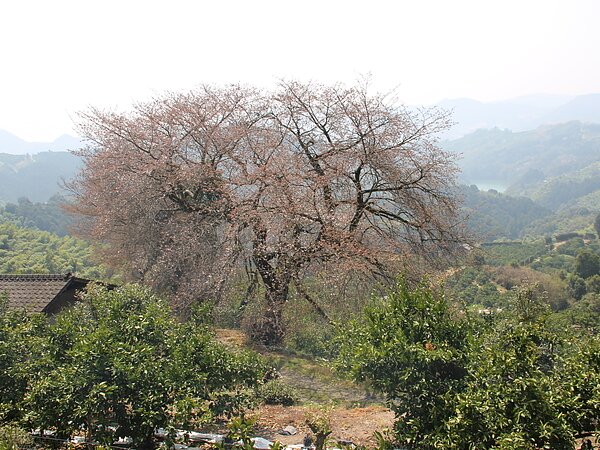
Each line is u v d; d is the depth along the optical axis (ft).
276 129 48.06
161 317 22.02
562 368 18.02
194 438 21.06
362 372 19.06
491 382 16.46
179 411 18.75
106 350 19.52
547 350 18.37
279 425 25.41
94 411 18.95
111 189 53.83
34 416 19.66
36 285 37.65
